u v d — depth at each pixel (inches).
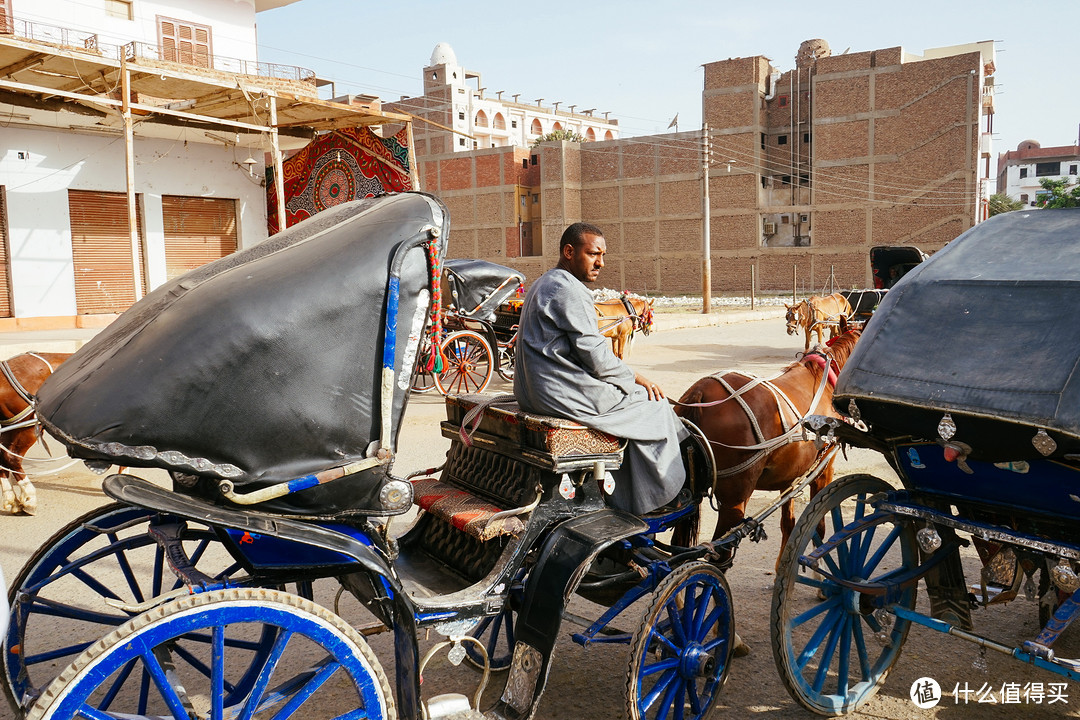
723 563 167.8
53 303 734.5
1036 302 129.1
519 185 2229.3
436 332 119.7
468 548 146.8
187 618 97.0
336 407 111.3
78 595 207.3
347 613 201.6
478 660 164.4
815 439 202.8
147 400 99.0
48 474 342.0
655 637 135.9
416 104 2960.1
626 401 149.5
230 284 110.7
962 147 1678.2
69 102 679.1
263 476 106.7
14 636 132.9
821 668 153.5
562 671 171.0
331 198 785.6
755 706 157.2
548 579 132.1
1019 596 203.6
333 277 111.8
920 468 147.3
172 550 119.6
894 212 1759.4
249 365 104.7
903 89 1733.5
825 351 221.1
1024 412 117.2
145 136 768.3
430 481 166.1
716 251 1964.8
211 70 666.8
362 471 113.4
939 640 184.1
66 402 100.5
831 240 1834.4
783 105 1943.9
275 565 118.3
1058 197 2338.8
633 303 619.2
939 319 137.9
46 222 721.6
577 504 144.1
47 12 724.0
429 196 129.1
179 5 820.6
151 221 784.3
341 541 111.5
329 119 719.1
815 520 152.2
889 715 153.6
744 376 205.0
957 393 125.4
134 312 127.2
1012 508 139.9
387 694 109.0
